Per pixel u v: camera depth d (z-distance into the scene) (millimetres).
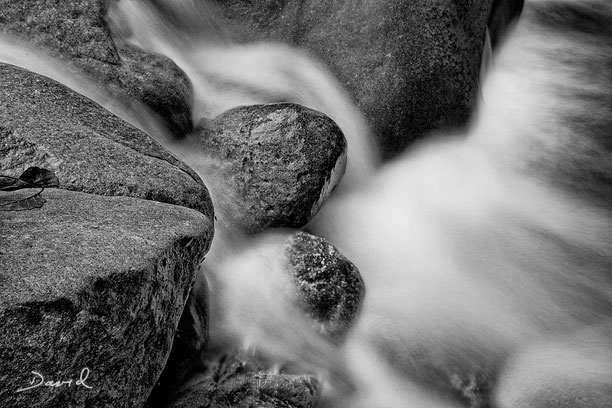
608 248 3779
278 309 3092
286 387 2822
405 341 3166
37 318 2023
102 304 2137
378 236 3557
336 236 3479
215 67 3971
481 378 3139
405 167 3889
